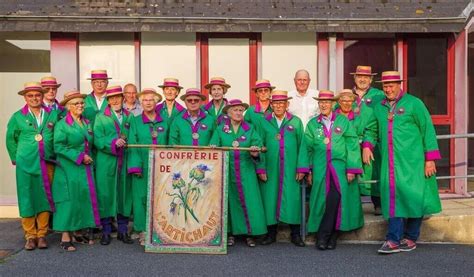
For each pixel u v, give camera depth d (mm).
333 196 6891
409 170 6699
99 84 7301
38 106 6855
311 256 6652
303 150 7012
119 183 7125
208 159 6828
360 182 7285
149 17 8273
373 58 9000
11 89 8891
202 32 8695
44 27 8266
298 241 7117
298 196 7039
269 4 8664
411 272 6039
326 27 8453
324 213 6941
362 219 7102
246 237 7148
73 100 6812
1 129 8906
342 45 8875
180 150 6836
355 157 6914
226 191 6793
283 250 6930
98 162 7020
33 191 6812
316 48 8953
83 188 6855
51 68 8688
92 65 8844
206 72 8953
